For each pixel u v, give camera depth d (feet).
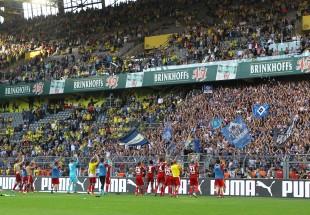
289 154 123.95
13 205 90.53
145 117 188.75
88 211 77.77
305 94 158.10
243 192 123.44
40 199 108.06
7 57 270.46
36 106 233.96
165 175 122.21
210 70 184.34
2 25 309.01
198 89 193.47
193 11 240.12
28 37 285.02
